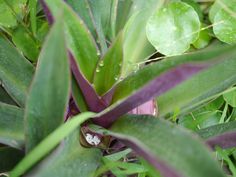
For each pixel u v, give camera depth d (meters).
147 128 0.11
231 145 0.13
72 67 0.12
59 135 0.10
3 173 0.14
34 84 0.10
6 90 0.15
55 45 0.09
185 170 0.08
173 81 0.10
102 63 0.13
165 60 0.12
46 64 0.09
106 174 0.15
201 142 0.08
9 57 0.15
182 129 0.10
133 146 0.11
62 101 0.10
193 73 0.09
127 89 0.13
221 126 0.15
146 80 0.12
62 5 0.12
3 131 0.13
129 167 0.14
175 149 0.09
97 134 0.13
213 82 0.15
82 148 0.13
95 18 0.15
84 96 0.13
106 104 0.13
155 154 0.09
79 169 0.13
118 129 0.12
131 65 0.16
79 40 0.13
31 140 0.11
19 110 0.13
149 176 0.15
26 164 0.10
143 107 0.15
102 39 0.15
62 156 0.12
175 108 0.15
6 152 0.13
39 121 0.11
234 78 0.15
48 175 0.11
